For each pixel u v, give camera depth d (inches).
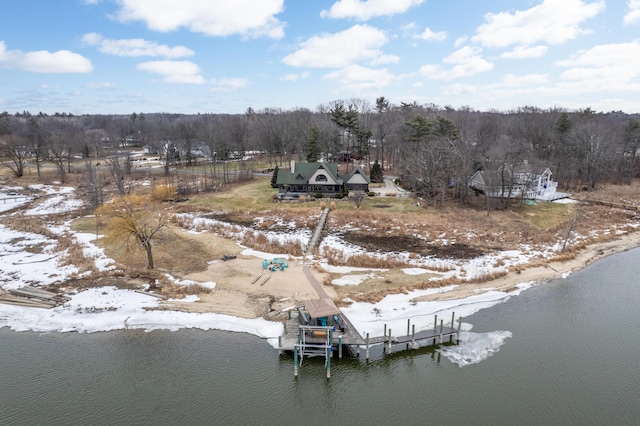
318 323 1140.5
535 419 866.8
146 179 3590.1
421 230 2069.4
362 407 914.7
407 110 5280.5
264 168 4116.6
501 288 1460.4
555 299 1385.3
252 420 871.1
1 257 1745.8
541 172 2758.4
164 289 1414.9
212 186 3171.8
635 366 1031.6
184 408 896.3
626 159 3698.3
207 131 4808.1
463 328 1205.1
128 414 877.2
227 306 1309.1
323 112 6314.0
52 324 1212.5
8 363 1037.2
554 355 1079.0
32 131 5388.8
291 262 1664.6
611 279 1546.5
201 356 1069.1
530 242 1911.9
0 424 842.2
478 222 2185.0
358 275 1540.4
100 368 1022.4
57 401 911.0
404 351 1104.8
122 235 1701.5
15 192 3196.4
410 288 1437.0
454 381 991.6
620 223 2236.7
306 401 930.7
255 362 1048.8
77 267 1620.3
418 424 861.2
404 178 3088.1
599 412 883.4
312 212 2394.2
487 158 2827.3
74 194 3144.7
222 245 1870.1
